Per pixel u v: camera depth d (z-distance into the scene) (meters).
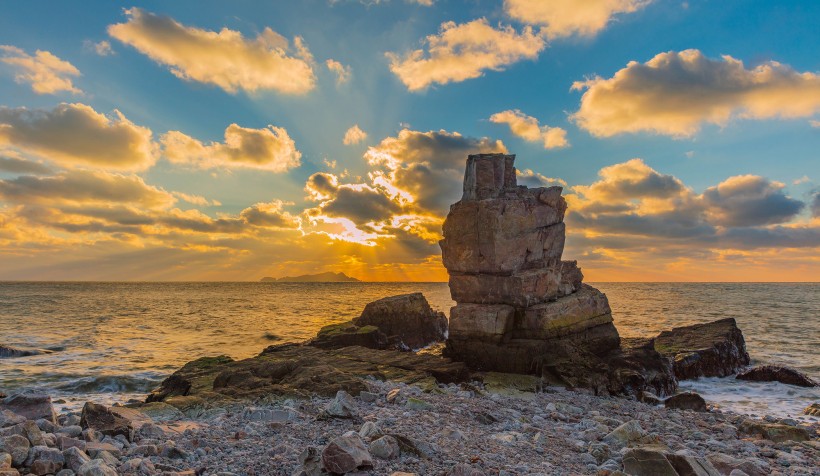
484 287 24.42
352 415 11.24
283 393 14.77
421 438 9.91
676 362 25.00
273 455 8.32
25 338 40.28
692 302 91.88
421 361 21.92
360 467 7.54
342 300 114.88
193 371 20.69
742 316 58.88
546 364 21.02
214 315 67.19
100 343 38.16
